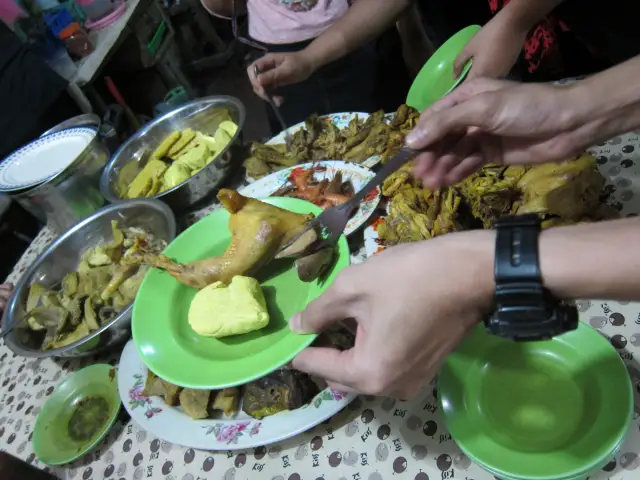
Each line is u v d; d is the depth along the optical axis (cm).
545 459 57
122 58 278
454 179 84
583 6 119
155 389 88
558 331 46
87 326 112
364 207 103
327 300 58
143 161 151
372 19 156
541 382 66
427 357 55
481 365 69
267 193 118
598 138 70
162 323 85
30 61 211
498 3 143
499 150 79
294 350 67
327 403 77
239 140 135
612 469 61
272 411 79
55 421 98
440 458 69
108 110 226
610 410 58
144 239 120
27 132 214
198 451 84
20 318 116
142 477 85
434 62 124
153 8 288
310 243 79
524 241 46
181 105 154
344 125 133
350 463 74
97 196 145
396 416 76
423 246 52
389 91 204
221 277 84
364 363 55
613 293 45
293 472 76
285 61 150
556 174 80
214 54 345
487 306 50
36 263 124
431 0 180
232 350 77
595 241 44
